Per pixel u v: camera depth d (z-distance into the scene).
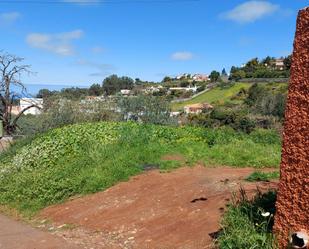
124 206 8.20
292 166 4.54
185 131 14.02
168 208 7.41
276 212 4.68
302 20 4.52
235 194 6.73
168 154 11.37
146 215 7.41
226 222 5.52
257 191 6.48
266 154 11.11
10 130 25.78
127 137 12.88
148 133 13.25
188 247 5.73
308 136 4.41
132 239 6.66
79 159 11.77
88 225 7.81
